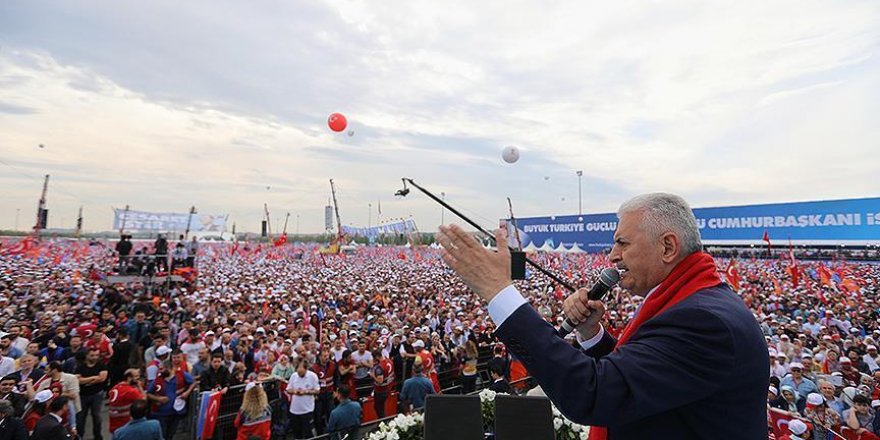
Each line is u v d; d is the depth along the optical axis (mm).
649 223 1703
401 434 4469
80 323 12805
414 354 11180
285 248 65375
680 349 1347
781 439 6992
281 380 9484
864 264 26703
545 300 19391
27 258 41812
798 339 11266
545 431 3719
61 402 6801
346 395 7969
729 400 1356
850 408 7148
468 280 1579
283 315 15523
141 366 9883
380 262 50250
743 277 25297
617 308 17250
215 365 9242
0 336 9938
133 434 6648
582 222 36719
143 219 26172
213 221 28531
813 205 25922
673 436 1425
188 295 20891
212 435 8320
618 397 1280
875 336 12516
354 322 14625
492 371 9383
